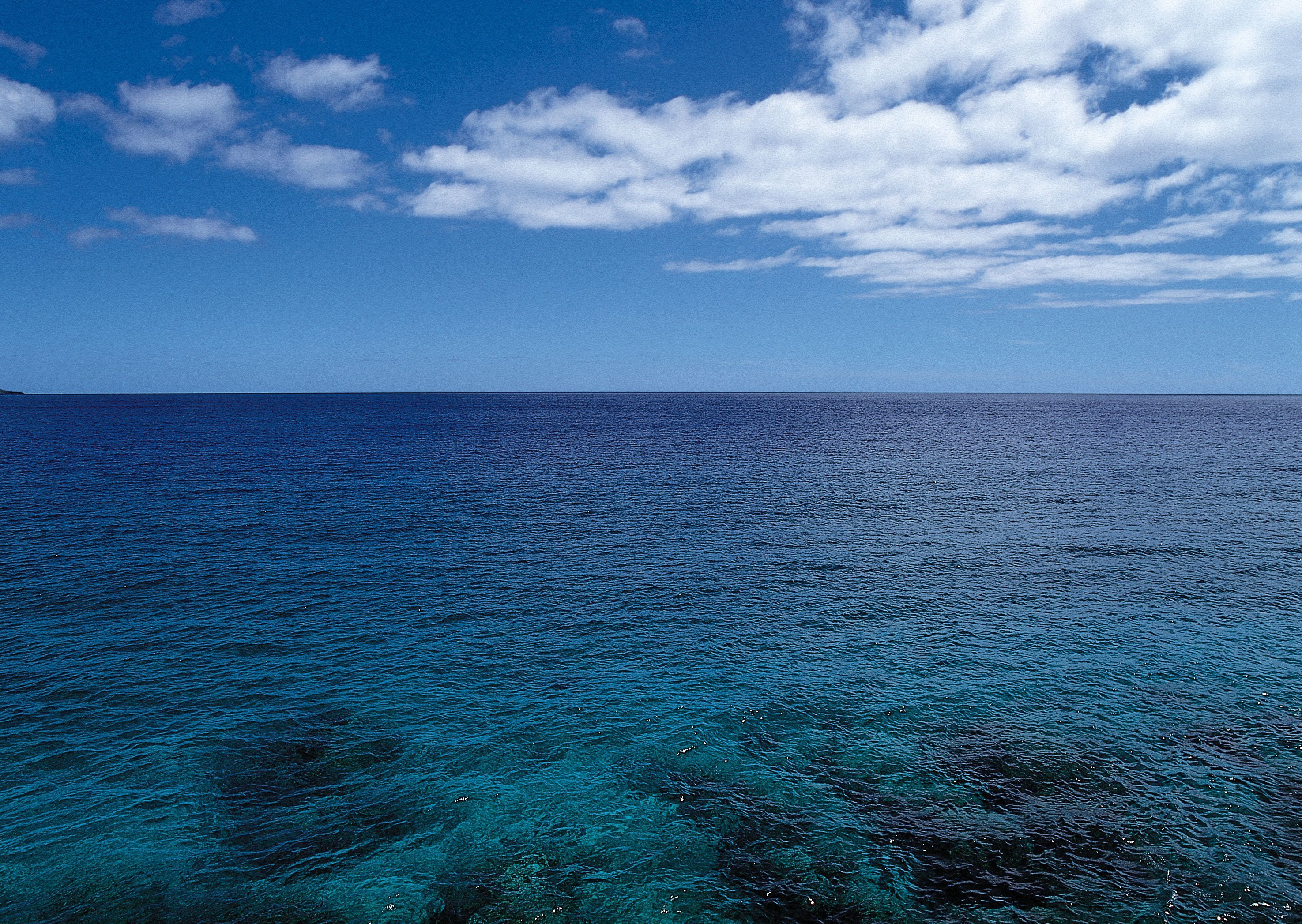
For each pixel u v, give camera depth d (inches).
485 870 604.4
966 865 603.5
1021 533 1752.0
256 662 984.3
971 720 840.9
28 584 1268.5
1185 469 2930.6
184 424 5369.1
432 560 1486.2
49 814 655.8
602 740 801.6
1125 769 737.6
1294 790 698.2
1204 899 559.2
